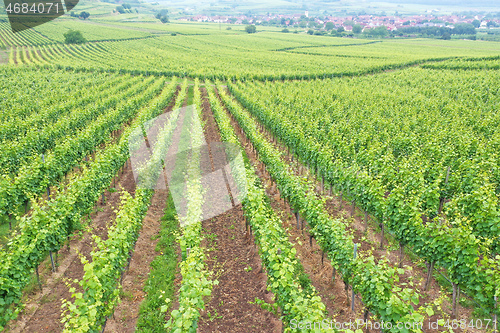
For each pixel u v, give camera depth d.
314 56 92.94
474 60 79.19
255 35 156.38
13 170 18.12
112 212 16.27
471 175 15.23
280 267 9.30
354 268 9.59
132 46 108.00
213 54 96.56
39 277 11.49
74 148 18.98
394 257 13.02
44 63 70.50
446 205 13.00
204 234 14.31
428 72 62.09
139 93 44.34
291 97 41.16
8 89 43.06
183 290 8.70
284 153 25.53
